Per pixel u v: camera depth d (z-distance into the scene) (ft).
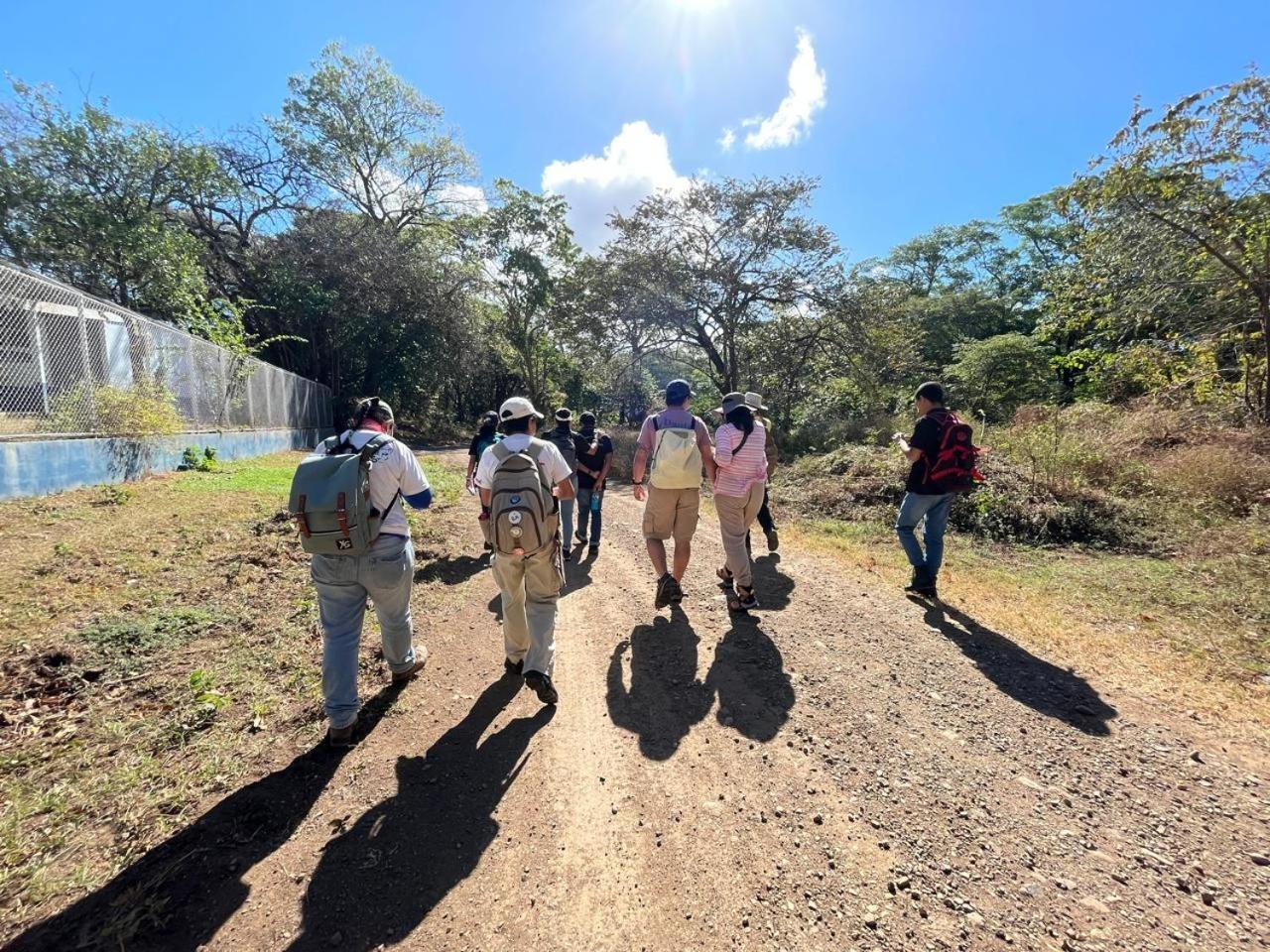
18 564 16.16
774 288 67.56
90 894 6.56
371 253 83.35
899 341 66.80
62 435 25.09
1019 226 107.96
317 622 13.82
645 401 127.34
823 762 9.34
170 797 8.13
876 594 17.01
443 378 93.61
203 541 19.47
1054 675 12.00
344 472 9.20
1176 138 32.04
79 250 54.44
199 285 58.70
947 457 15.84
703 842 7.67
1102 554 20.53
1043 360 73.00
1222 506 22.24
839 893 6.82
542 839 7.72
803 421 67.62
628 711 10.89
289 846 7.43
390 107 89.04
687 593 17.39
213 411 41.98
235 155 76.54
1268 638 12.95
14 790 8.14
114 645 12.17
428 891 6.84
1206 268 35.06
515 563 11.00
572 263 108.06
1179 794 8.45
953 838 7.67
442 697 11.21
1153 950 6.04
